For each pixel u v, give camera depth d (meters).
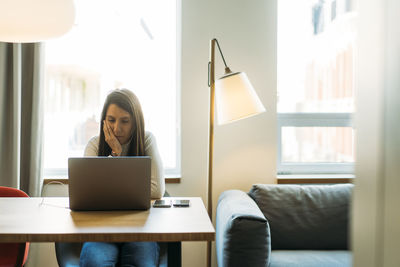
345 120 3.18
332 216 2.51
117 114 2.25
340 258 2.21
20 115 2.75
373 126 0.34
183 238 1.48
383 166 0.33
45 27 1.48
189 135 2.94
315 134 3.17
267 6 2.95
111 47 3.06
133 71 3.08
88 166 1.74
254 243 1.96
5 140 2.72
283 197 2.56
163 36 3.08
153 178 2.13
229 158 2.96
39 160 2.77
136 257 1.79
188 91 2.93
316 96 3.17
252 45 2.96
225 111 2.34
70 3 1.53
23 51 2.77
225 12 2.94
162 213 1.75
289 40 3.14
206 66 2.93
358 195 0.36
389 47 0.32
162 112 3.10
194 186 2.96
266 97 2.96
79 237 1.46
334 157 3.20
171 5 3.07
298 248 2.48
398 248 0.31
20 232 1.46
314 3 3.12
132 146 2.28
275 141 2.97
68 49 3.04
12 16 1.42
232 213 2.07
